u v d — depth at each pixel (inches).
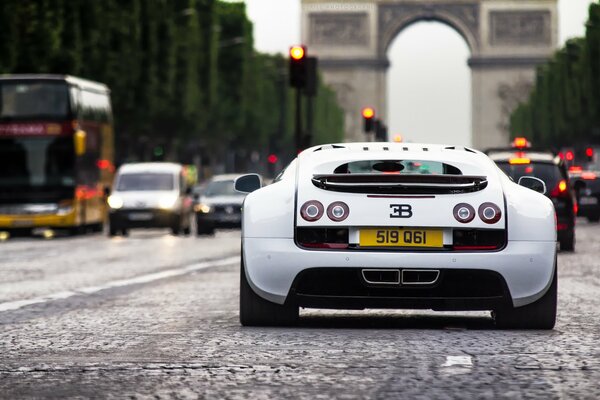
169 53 4687.5
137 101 4517.7
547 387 483.2
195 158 5910.4
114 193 2429.9
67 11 3764.8
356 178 654.5
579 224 2743.6
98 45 4008.4
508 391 474.0
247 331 667.4
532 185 770.8
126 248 1819.6
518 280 645.9
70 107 2367.1
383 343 614.2
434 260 636.7
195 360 556.4
